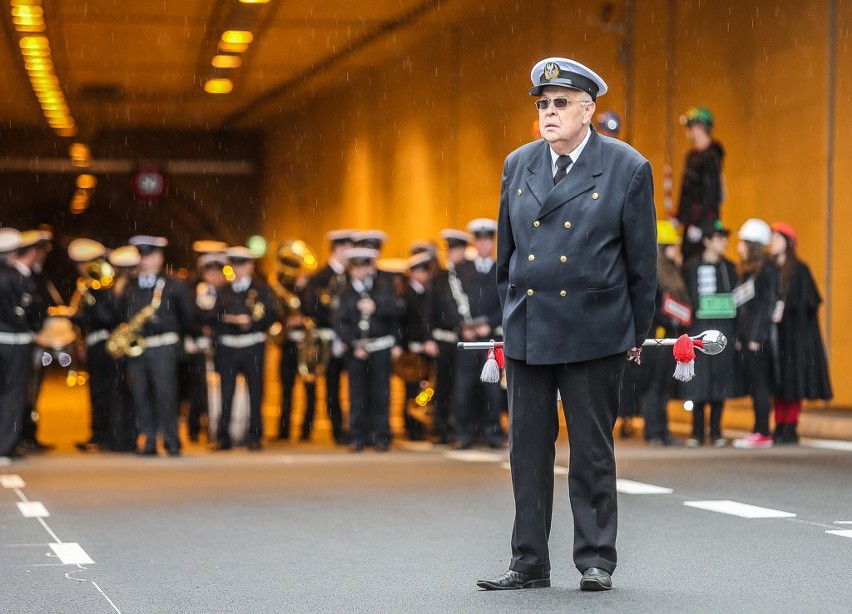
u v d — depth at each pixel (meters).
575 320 14.52
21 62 70.12
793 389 33.34
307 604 14.04
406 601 14.14
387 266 40.66
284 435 39.72
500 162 56.16
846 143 39.09
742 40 43.41
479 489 24.75
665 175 45.75
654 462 28.81
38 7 56.31
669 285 33.50
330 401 38.16
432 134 64.12
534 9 53.50
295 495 23.91
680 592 14.44
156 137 102.88
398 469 28.62
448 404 37.47
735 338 33.62
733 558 16.72
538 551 14.83
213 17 58.53
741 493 23.44
